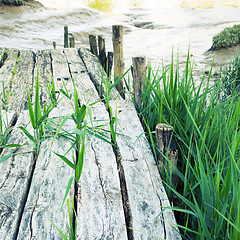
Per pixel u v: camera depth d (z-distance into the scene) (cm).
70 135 235
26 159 215
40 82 382
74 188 195
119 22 1994
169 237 161
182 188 245
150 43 1484
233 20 1919
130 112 290
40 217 170
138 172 209
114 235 160
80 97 332
